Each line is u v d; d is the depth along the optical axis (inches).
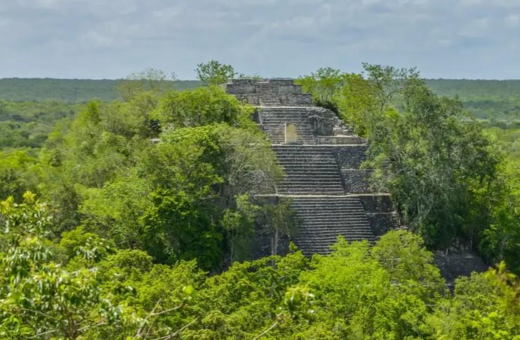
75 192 2662.4
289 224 2721.5
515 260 2824.8
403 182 2874.0
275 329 1553.9
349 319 1792.6
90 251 995.3
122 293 1074.1
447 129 2893.7
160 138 3125.0
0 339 916.6
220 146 2664.9
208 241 2353.6
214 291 1724.9
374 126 3083.2
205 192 2487.7
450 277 2731.3
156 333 1248.8
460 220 2839.6
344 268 1909.4
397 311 1765.5
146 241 2353.6
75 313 925.2
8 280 902.4
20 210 951.0
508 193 2967.5
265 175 2785.4
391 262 2250.2
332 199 2933.1
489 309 1740.9
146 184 2486.5
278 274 1920.5
